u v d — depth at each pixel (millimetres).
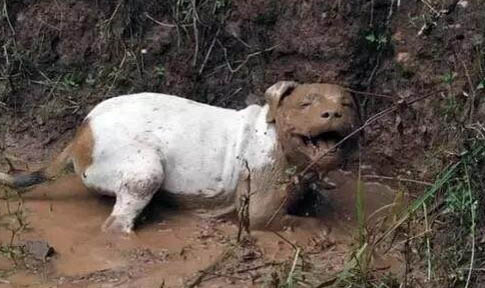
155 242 3930
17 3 4691
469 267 3658
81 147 4094
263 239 3957
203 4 4570
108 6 4641
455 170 3850
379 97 4398
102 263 3803
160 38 4594
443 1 4316
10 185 4180
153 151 4027
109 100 4160
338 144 3857
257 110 4090
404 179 4090
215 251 3879
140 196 3986
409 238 3730
